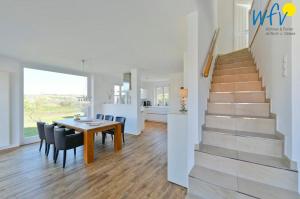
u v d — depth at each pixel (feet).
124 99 22.18
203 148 6.42
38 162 10.39
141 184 7.74
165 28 7.76
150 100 31.91
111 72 20.97
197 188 5.32
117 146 12.96
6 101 12.96
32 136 15.28
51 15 6.44
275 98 6.07
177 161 7.72
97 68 18.20
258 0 9.31
